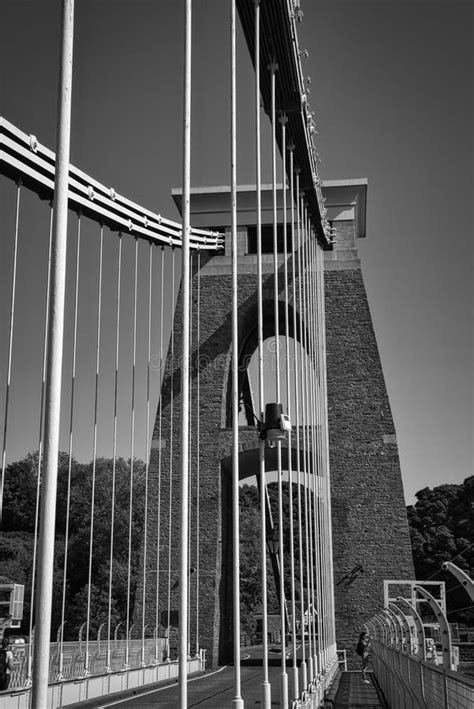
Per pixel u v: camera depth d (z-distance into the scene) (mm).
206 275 45562
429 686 11031
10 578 52688
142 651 28562
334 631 38062
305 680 17688
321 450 37750
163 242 33969
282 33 18875
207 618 40094
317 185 30812
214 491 42406
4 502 59875
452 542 68312
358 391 43656
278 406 14672
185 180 9375
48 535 5391
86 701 21453
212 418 43594
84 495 64812
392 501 41781
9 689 16078
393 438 42781
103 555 62688
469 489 71312
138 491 66812
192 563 41094
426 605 50156
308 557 24688
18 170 21453
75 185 26938
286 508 72562
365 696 24188
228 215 45750
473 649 23375
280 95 22031
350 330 44531
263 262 44750
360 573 40750
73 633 57156
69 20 6195
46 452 5516
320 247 43750
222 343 44688
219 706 21406
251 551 83750
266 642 12820
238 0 17375
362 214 48406
